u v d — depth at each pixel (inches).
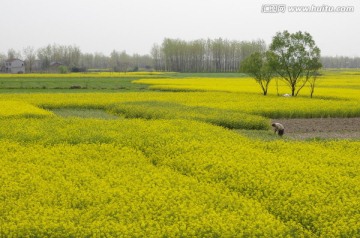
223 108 1573.6
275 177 609.3
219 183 589.9
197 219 453.1
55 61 7839.6
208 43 7667.3
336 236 436.8
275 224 451.5
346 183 593.6
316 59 2289.6
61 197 517.0
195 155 736.3
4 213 466.0
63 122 1099.3
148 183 585.3
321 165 691.4
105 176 612.7
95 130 965.8
